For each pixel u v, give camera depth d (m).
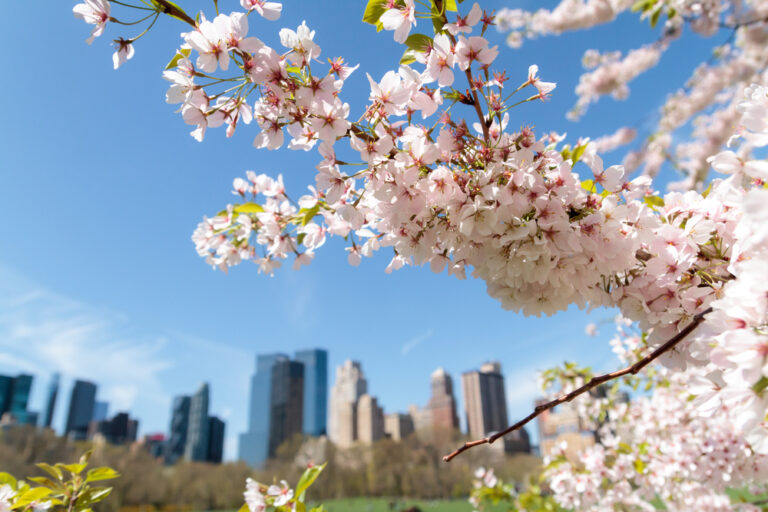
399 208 1.42
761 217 0.83
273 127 1.52
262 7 1.42
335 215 1.92
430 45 1.50
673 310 1.36
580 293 1.48
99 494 2.26
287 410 164.38
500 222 1.38
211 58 1.32
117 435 130.25
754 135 1.04
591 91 8.50
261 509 2.21
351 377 166.12
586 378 4.85
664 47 7.04
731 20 6.19
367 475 64.12
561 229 1.33
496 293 1.54
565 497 4.17
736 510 3.65
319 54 1.39
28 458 49.81
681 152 7.85
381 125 1.45
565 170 1.38
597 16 7.79
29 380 160.12
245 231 2.55
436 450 68.69
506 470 42.16
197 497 59.19
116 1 1.40
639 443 4.45
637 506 4.50
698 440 3.75
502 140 1.46
